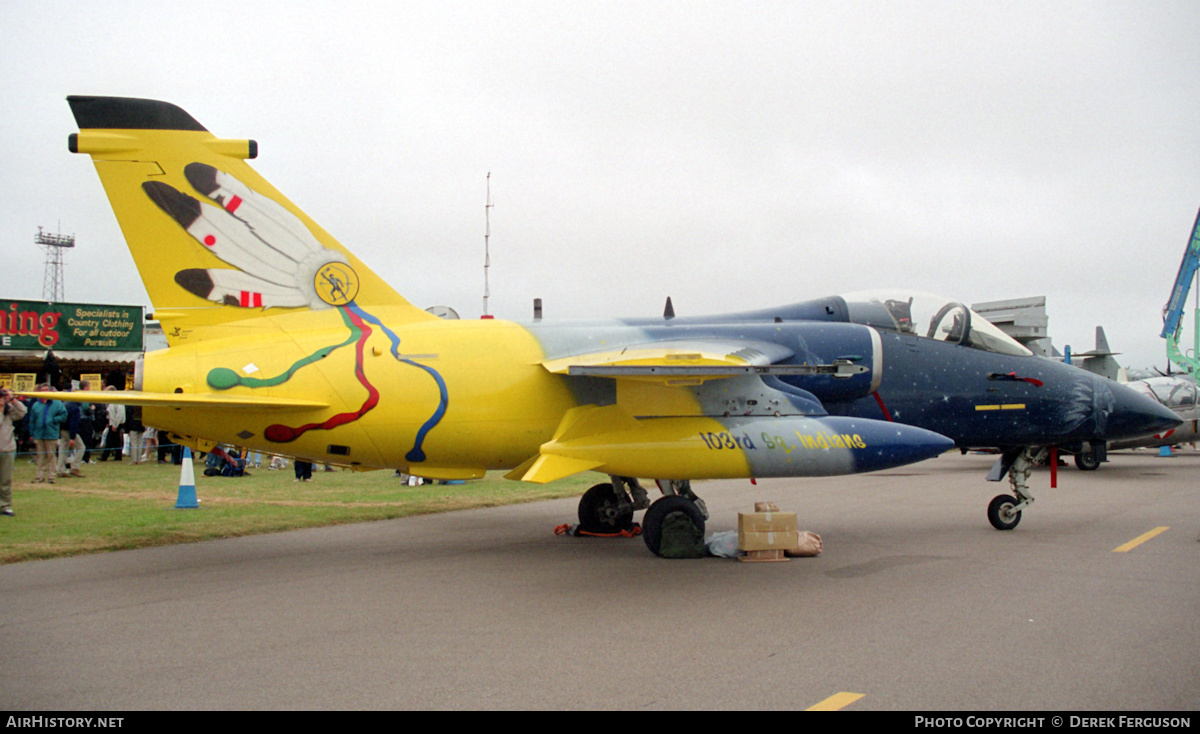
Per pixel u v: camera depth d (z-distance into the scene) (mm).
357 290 8797
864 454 8234
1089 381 10641
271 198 8531
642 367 7512
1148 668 4539
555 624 5625
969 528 9961
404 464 8711
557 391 8578
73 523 10109
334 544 9086
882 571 7379
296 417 8164
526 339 8781
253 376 7996
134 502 12250
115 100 8109
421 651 5000
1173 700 4043
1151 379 21625
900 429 8461
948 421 10062
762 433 8133
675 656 4844
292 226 8578
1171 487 14750
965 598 6266
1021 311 30047
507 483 15641
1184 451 27875
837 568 7543
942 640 5121
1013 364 10391
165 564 7902
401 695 4203
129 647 5117
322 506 12023
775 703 4023
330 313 8656
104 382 22875
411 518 11234
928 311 10336
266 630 5508
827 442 8164
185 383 7891
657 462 8023
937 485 15664
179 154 8242
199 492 13750
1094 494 13547
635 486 9945
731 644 5086
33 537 9133
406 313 8953
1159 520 10438
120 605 6234
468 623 5672
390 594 6605
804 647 5000
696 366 7551
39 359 21953
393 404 8242
